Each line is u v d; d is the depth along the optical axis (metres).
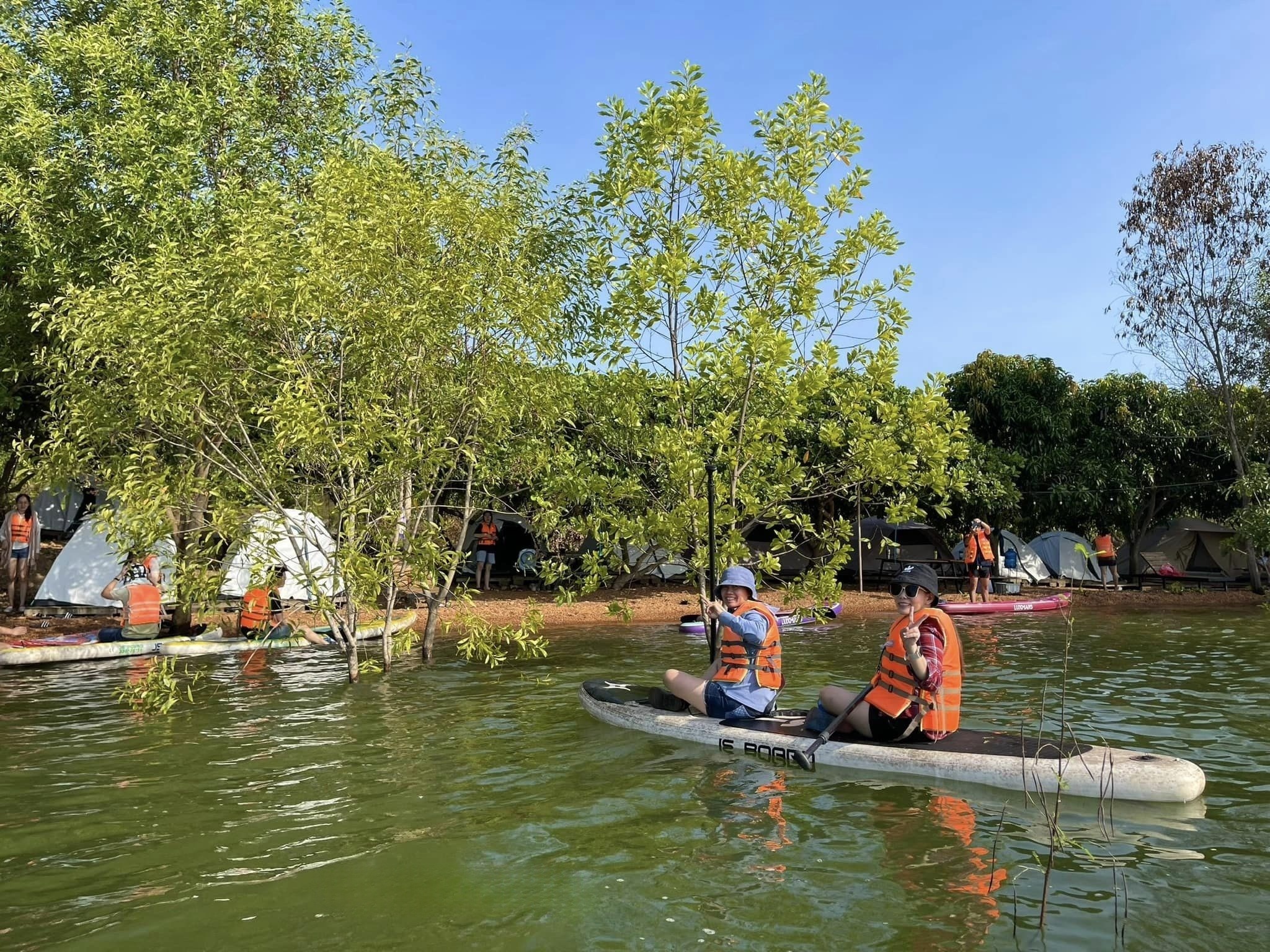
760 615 7.19
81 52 12.17
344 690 9.18
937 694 6.15
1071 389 25.94
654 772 6.07
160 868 4.45
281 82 13.95
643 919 3.80
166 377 8.60
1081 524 26.78
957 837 4.72
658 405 10.26
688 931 3.69
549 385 10.66
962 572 22.91
